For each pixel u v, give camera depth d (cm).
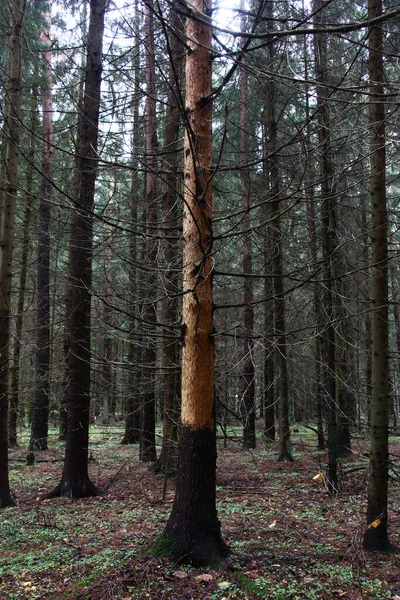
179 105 324
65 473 805
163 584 385
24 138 738
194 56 446
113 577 404
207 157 439
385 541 485
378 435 500
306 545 501
